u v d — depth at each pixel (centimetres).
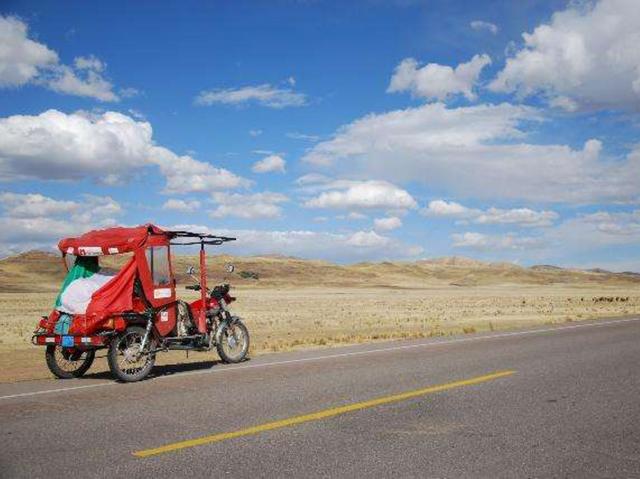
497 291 13012
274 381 1020
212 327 1312
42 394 938
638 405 820
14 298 7094
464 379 1020
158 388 977
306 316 3981
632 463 579
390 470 558
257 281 17150
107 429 704
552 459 590
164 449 622
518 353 1362
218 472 553
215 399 871
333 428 704
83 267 1176
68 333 1098
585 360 1241
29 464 579
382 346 1556
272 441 651
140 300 1156
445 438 661
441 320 3369
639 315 2827
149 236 1174
